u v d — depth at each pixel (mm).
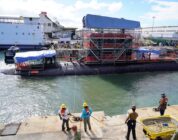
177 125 13352
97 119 16219
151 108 18875
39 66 38250
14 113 21828
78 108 23359
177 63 46000
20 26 66688
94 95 27906
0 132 14094
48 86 31688
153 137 12312
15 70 38562
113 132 14039
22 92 28672
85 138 13133
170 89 31312
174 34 77250
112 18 41344
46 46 70625
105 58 41844
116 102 25469
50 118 16578
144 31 89688
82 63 41969
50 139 13156
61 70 38625
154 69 43562
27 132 14211
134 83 34250
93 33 40188
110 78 37250
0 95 27281
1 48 66938
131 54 43469
